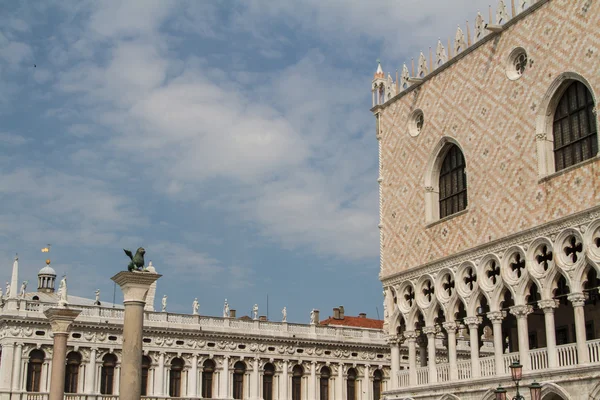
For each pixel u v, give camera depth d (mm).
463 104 56000
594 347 44125
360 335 104438
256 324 97750
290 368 98750
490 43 54125
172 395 91438
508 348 58188
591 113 46469
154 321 91188
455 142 56438
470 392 51969
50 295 108062
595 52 45594
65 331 55438
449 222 55969
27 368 83875
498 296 50688
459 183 56844
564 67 47656
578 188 45625
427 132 59656
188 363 92438
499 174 51719
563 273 45906
